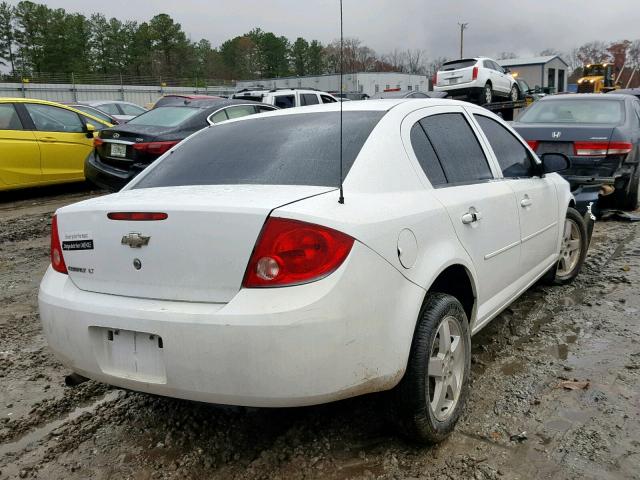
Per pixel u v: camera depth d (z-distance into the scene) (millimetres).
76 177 9922
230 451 2822
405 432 2703
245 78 75812
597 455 2701
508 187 3705
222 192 2568
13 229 7574
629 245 6605
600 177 7602
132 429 3051
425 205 2803
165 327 2316
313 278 2252
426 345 2613
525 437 2852
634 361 3650
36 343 4176
